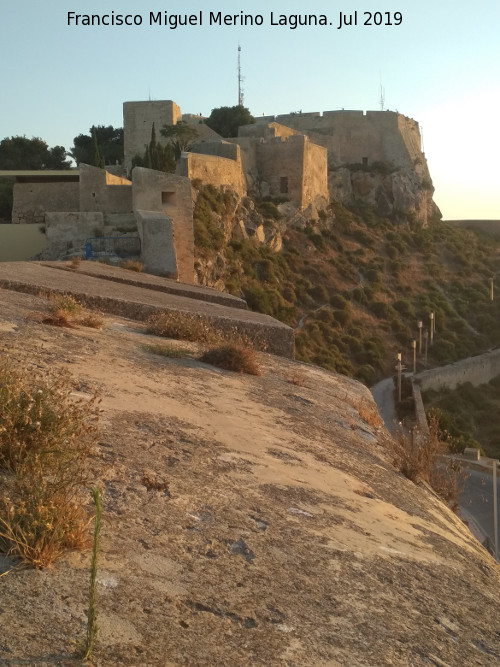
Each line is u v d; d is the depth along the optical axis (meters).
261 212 67.62
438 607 4.25
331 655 3.34
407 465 8.11
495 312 79.50
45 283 13.95
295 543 4.54
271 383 10.16
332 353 56.38
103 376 7.65
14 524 3.65
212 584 3.74
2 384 4.92
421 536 5.62
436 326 71.81
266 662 3.17
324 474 6.38
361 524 5.32
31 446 4.49
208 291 22.91
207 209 54.06
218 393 8.52
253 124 84.75
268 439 6.99
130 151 73.31
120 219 38.94
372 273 72.88
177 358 10.06
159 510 4.47
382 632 3.69
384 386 57.59
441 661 3.57
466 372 65.50
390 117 94.50
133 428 6.05
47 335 9.17
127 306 13.48
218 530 4.43
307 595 3.88
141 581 3.58
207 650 3.15
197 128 75.62
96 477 4.70
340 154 93.62
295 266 66.00
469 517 33.19
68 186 44.22
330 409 9.58
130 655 2.98
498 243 103.75
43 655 2.84
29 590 3.26
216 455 5.92
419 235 88.50
